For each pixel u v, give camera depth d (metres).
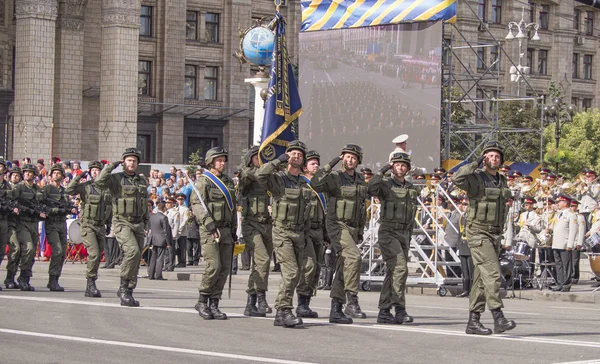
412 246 30.23
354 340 17.08
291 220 18.84
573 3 110.56
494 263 17.72
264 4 93.06
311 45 42.00
